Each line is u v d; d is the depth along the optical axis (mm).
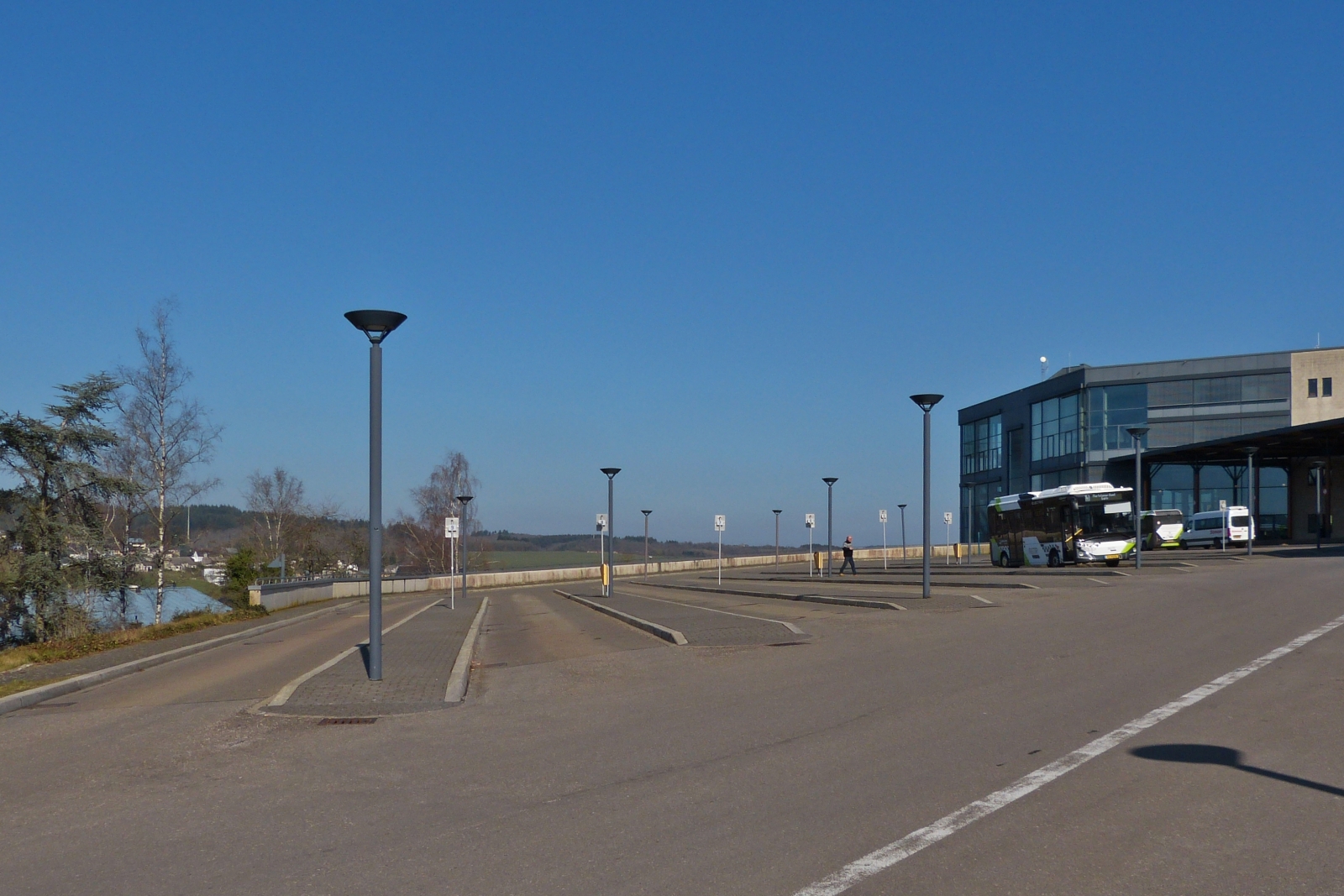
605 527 47531
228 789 8812
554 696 13633
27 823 7883
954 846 6324
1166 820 6730
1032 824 6727
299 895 5906
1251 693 11234
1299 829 6508
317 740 11070
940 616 21906
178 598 52906
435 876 6137
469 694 14258
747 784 8117
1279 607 20281
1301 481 57156
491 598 49938
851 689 12812
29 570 34125
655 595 40812
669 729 10727
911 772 8289
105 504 38219
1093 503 41750
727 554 113000
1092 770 8102
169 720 13008
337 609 43781
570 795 8031
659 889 5738
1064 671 13383
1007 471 70688
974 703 11344
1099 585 29125
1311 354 56594
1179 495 59000
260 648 24828
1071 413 62406
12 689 16281
